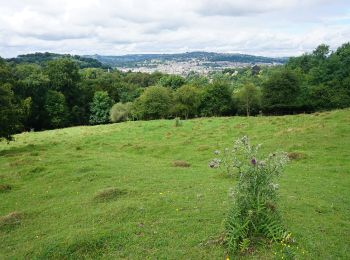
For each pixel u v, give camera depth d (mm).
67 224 15555
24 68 109625
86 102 108812
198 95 84812
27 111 60812
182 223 14281
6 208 19562
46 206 18750
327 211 15406
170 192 19109
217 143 36719
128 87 133625
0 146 45875
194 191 19156
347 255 11148
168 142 40562
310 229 13141
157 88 85375
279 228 11719
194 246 12164
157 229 13875
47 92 92000
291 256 10344
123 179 22891
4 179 25609
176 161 28891
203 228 13609
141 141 42844
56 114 90500
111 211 16234
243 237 11359
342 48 113125
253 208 11445
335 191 18812
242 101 84562
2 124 39500
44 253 12867
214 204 16484
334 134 33375
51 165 28328
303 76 97125
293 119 45438
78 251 12766
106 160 29828
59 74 102188
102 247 12867
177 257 11539
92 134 51031
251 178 11609
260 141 35156
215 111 84188
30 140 50281
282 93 78375
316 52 130500
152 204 16812
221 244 11930
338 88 80125
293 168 24797
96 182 22844
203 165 28375
